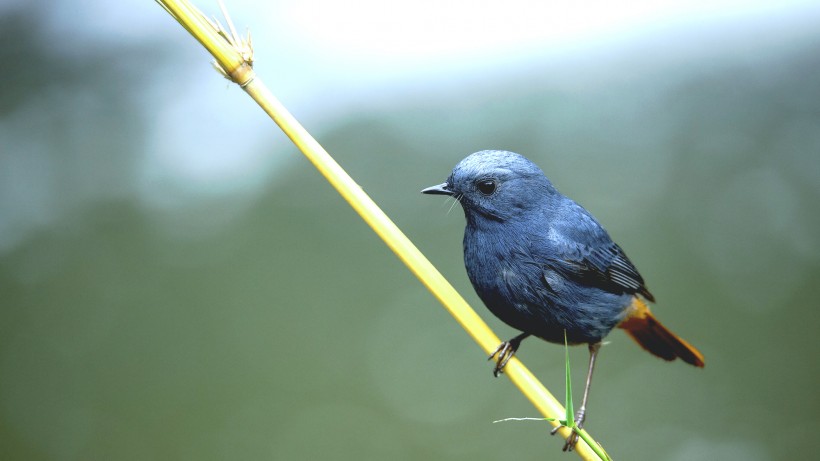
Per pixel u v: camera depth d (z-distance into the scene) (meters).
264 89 3.30
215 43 3.29
